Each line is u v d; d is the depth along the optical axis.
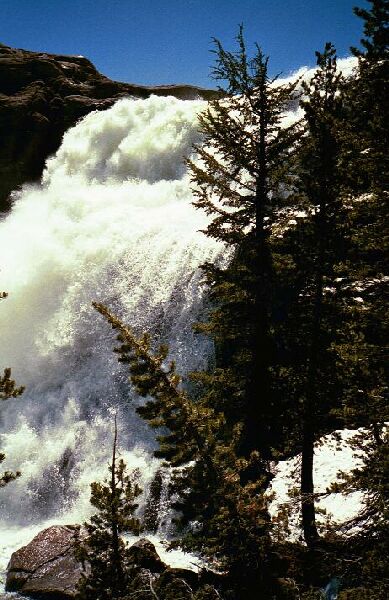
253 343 14.58
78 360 25.03
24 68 44.81
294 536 12.71
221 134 14.60
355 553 9.81
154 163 35.88
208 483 9.85
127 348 9.97
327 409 13.50
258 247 14.20
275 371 14.27
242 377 14.69
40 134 40.72
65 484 20.67
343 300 13.57
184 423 9.91
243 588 9.70
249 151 14.45
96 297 25.97
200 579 12.27
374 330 13.19
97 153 38.59
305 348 14.54
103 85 45.38
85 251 27.39
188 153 35.28
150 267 24.89
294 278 13.86
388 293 13.12
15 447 22.30
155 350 22.67
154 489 18.20
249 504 9.88
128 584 10.13
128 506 10.34
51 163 39.81
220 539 9.93
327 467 14.69
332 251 13.14
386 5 12.91
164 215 28.47
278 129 14.34
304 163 13.05
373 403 11.10
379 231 12.89
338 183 12.69
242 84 13.72
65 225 29.50
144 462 19.45
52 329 26.30
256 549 9.81
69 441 21.89
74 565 14.61
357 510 12.81
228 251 22.25
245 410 14.43
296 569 10.15
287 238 13.83
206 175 14.74
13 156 39.94
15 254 29.64
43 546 15.56
